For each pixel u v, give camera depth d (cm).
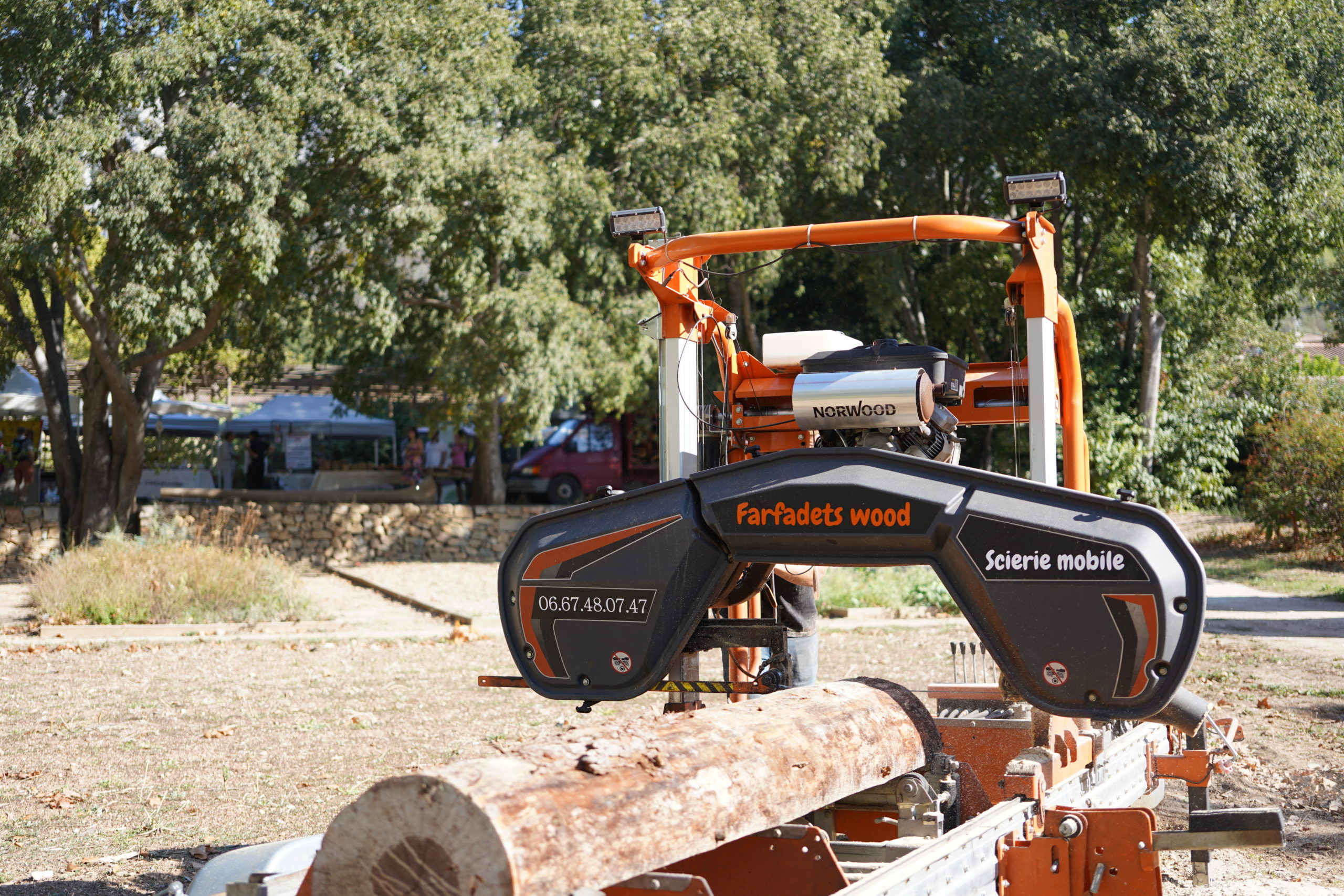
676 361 435
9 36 1591
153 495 2791
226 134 1599
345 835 223
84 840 564
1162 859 539
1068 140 2205
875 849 320
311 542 2252
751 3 2214
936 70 2409
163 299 1641
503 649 1232
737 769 279
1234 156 2112
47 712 888
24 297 2509
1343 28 2338
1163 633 286
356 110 1695
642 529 346
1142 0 2316
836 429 395
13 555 2022
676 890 247
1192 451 2627
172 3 1623
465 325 2030
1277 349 2920
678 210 2086
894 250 2428
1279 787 652
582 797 234
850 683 370
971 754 404
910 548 316
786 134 2156
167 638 1273
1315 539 2086
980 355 2744
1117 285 2650
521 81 1959
